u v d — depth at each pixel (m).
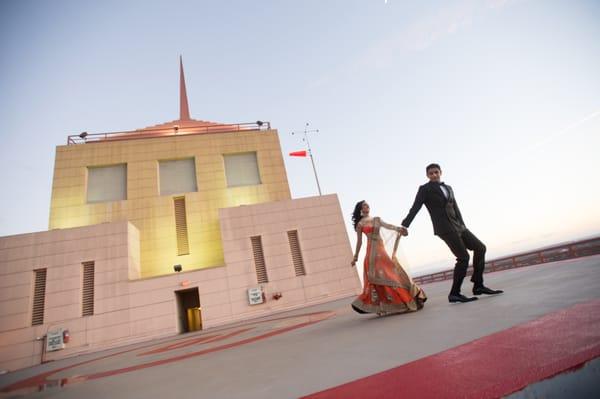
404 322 3.07
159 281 16.95
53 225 19.83
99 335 15.35
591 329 1.49
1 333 14.47
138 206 21.31
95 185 21.52
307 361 2.23
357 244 4.48
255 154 25.20
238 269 18.39
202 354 4.39
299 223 20.23
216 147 24.28
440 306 3.83
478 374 1.24
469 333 1.98
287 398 1.43
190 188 23.09
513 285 4.52
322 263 19.67
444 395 1.11
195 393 1.97
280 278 18.83
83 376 4.82
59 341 14.66
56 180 20.75
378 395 1.23
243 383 1.98
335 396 1.32
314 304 18.59
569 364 1.16
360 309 4.06
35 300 15.38
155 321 16.20
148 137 24.06
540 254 10.70
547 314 2.03
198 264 20.88
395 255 4.27
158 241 20.86
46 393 3.41
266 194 23.80
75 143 22.55
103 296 16.03
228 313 17.39
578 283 3.24
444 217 3.98
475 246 4.06
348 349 2.33
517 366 1.23
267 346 3.68
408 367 1.53
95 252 16.59
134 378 3.28
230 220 19.36
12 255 15.69
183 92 39.12
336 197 21.38
